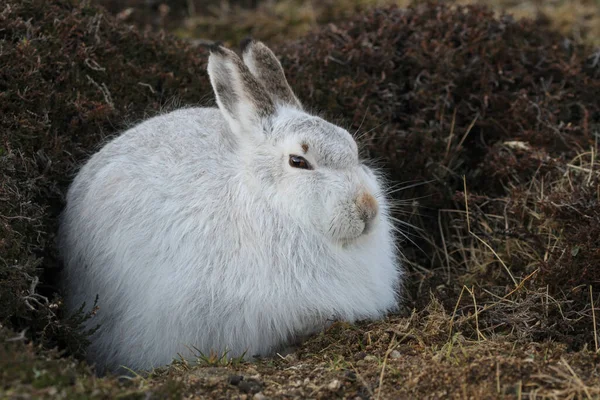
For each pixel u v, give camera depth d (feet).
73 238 29.58
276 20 50.16
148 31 39.91
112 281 28.14
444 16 40.93
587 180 33.17
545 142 36.65
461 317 27.76
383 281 29.94
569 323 27.30
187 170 28.45
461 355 24.27
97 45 35.32
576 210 30.99
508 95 38.37
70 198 30.53
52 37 34.09
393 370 23.40
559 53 40.24
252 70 31.40
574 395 21.68
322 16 49.93
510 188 35.73
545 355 24.04
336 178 27.35
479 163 37.32
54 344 26.30
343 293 28.12
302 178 27.27
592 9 49.34
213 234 27.50
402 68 39.47
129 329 27.89
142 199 28.14
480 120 37.93
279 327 27.61
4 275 26.02
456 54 39.09
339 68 39.22
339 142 27.91
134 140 29.99
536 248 31.81
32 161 30.48
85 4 36.83
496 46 39.45
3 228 26.66
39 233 28.55
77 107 33.09
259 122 28.63
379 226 29.32
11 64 31.99
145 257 27.61
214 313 27.22
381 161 36.60
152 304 27.43
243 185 27.94
